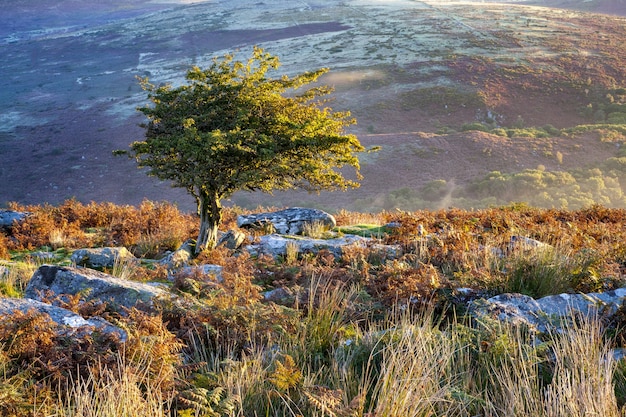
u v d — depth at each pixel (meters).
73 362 4.33
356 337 5.13
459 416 3.77
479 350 4.70
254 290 6.92
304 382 4.08
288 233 14.88
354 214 18.25
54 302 6.10
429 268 7.36
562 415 3.59
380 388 4.01
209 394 3.96
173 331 5.48
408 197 94.44
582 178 94.06
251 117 12.09
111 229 15.02
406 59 186.00
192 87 12.63
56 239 13.64
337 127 12.54
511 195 88.81
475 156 109.12
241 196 96.69
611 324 5.50
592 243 10.16
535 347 4.71
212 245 12.36
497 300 6.10
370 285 7.30
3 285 8.78
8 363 4.21
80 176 123.75
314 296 6.42
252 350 4.79
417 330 4.95
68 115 172.75
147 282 9.33
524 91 153.88
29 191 119.00
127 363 4.32
